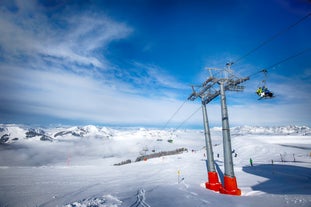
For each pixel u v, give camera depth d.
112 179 27.97
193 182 21.41
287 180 21.64
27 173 34.16
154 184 21.39
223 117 15.54
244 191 16.27
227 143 15.21
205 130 18.33
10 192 19.08
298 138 94.62
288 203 11.26
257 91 13.95
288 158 43.72
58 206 13.98
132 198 14.01
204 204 11.78
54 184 23.73
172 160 53.72
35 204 14.92
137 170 37.62
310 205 10.52
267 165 34.09
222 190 15.09
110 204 12.45
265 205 11.23
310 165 31.83
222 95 15.60
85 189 20.39
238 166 34.97
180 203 12.11
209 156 17.77
